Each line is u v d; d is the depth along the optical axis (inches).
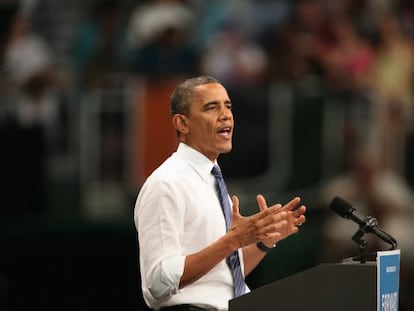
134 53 1001.5
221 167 938.7
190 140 446.6
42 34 1032.8
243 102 951.0
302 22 1016.2
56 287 901.8
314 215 938.1
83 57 1014.4
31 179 956.0
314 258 922.1
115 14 1021.8
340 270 390.0
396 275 405.4
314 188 942.4
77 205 952.9
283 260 912.3
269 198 930.7
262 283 906.1
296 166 944.9
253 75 997.8
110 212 938.1
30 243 909.8
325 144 949.8
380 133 963.3
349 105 963.3
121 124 965.8
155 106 965.2
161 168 439.8
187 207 430.9
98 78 992.9
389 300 397.7
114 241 916.0
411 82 991.6
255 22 1021.8
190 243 430.6
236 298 403.5
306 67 997.2
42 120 977.5
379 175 953.5
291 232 414.0
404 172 962.7
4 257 903.1
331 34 1009.5
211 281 432.8
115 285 909.2
